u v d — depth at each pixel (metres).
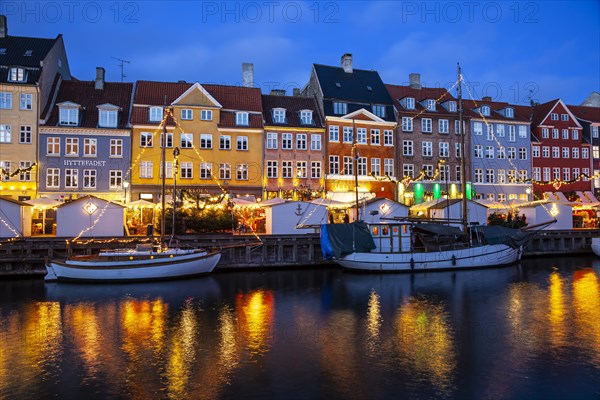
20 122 41.00
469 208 39.00
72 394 12.05
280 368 13.71
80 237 30.45
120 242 29.95
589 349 15.23
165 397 11.88
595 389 12.22
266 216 36.31
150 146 43.19
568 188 57.03
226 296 23.39
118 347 15.60
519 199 55.19
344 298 22.98
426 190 51.56
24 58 42.59
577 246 38.78
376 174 49.62
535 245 38.06
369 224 30.88
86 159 42.03
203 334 17.02
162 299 22.67
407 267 30.20
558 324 18.17
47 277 26.72
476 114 54.84
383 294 23.89
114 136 42.66
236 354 14.91
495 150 55.06
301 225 32.28
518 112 58.41
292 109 49.06
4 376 13.20
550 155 57.34
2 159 40.59
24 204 31.27
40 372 13.48
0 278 27.58
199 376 13.15
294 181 46.91
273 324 18.34
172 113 43.91
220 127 44.81
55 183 41.47
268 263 31.50
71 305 21.42
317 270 31.23
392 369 13.61
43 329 17.64
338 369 13.62
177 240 30.55
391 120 50.78
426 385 12.50
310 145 47.62
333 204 36.53
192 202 37.16
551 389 12.23
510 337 16.53
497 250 32.12
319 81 50.00
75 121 42.12
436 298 22.91
